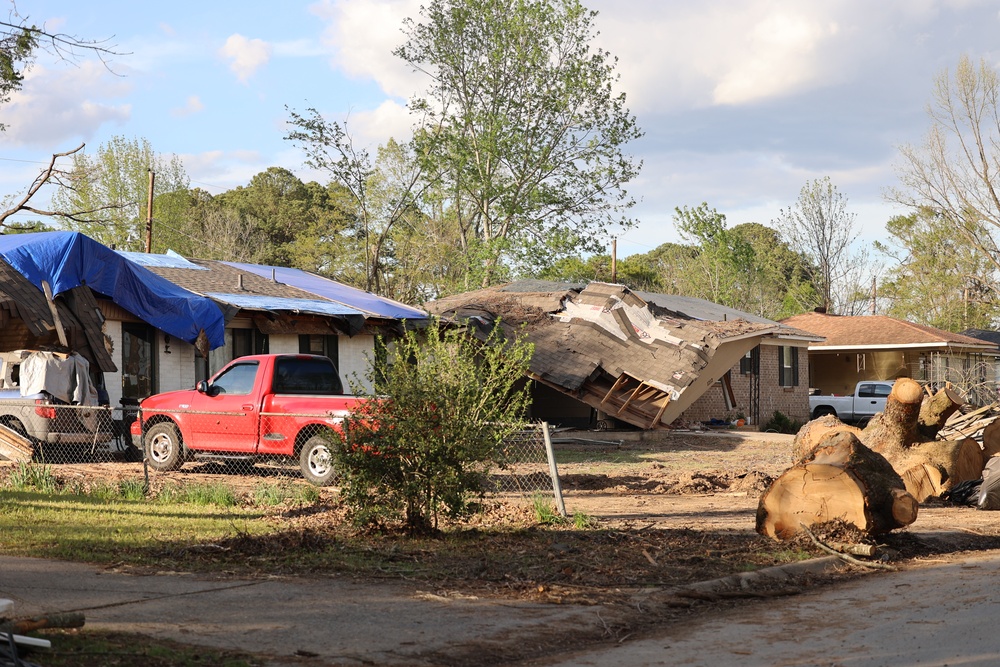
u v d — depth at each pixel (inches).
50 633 251.1
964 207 1694.1
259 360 668.7
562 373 1148.5
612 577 354.6
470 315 1186.0
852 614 303.4
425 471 433.4
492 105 1824.6
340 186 2785.4
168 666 228.8
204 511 498.0
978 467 637.9
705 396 1343.5
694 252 2492.6
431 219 2265.0
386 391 437.1
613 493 639.1
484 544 417.1
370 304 1123.3
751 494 633.0
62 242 807.1
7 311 752.3
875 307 2588.6
